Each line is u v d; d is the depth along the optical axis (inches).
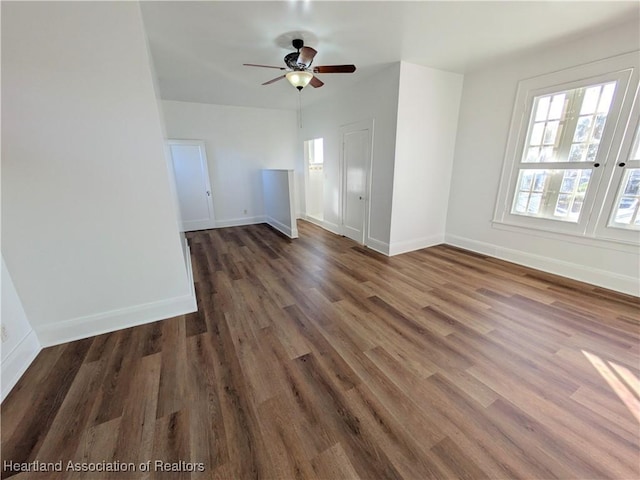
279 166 255.9
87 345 81.7
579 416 57.5
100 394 64.3
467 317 94.8
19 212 71.7
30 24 63.8
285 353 78.1
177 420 57.6
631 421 56.1
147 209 85.8
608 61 100.6
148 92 77.5
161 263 92.0
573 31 100.5
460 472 47.4
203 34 99.3
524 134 130.0
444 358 75.3
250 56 120.0
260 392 64.7
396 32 100.0
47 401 62.5
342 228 204.8
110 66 72.2
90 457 50.6
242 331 88.7
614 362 72.3
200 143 218.8
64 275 79.7
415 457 50.0
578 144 114.2
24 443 53.1
